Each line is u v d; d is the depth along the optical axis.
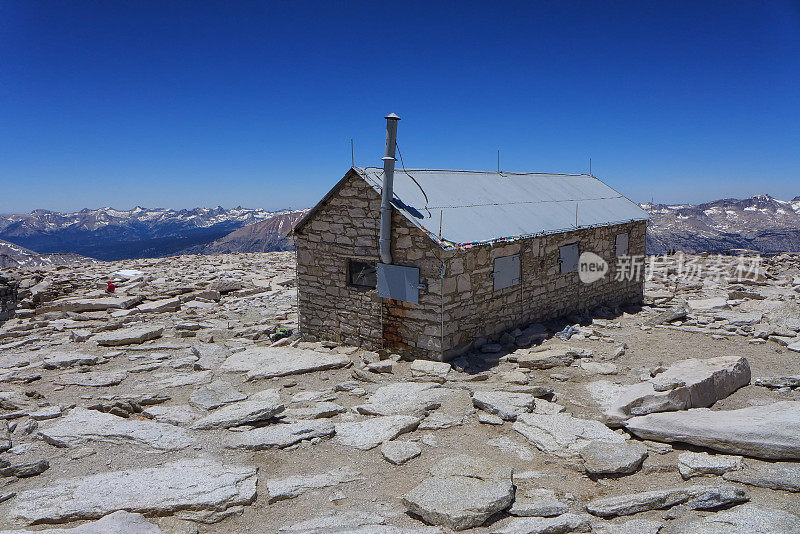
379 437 8.52
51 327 18.20
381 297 13.80
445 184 15.46
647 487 6.84
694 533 5.40
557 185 19.77
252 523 6.21
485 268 14.00
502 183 17.62
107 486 6.84
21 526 6.00
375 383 11.70
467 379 11.73
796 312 17.98
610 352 13.73
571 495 6.66
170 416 9.53
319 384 11.85
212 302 23.58
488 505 6.05
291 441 8.32
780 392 10.45
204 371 12.78
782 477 6.48
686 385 9.48
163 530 5.95
